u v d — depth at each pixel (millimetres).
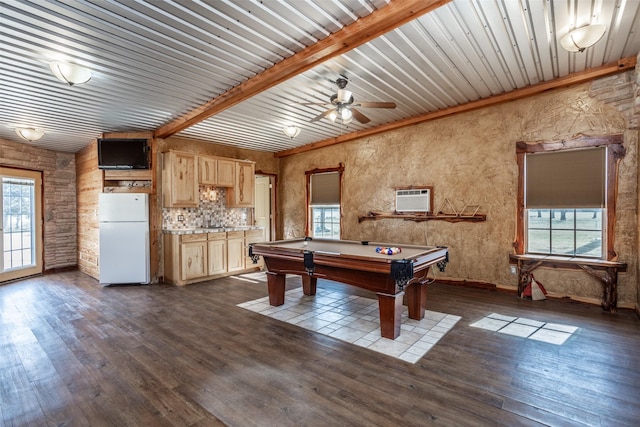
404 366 2537
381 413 1961
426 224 5402
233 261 6098
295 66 3191
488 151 4789
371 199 6094
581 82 4000
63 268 6613
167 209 5699
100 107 4270
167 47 2902
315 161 7031
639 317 3537
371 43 3070
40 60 3033
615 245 3889
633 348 2807
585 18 2762
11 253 5719
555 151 4266
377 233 5996
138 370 2504
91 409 2023
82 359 2689
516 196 4570
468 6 2578
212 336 3160
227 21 2576
